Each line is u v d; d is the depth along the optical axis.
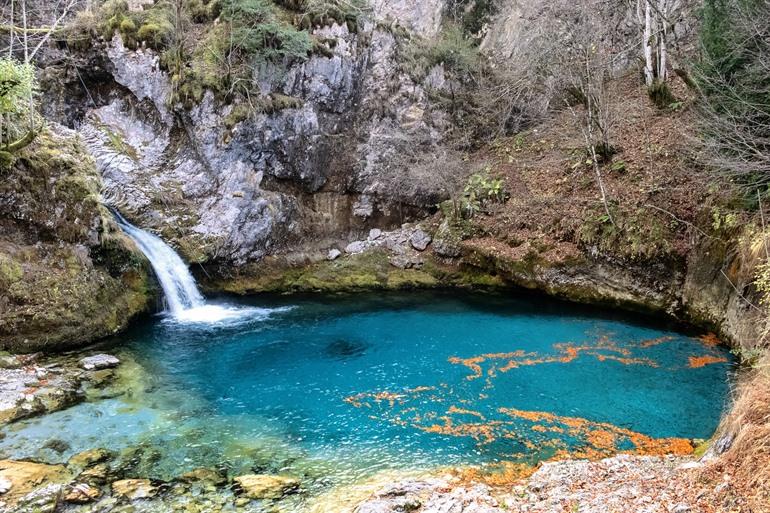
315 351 13.21
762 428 6.15
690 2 20.06
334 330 14.81
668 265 15.54
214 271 17.75
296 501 7.11
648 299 15.95
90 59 17.69
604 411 10.04
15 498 6.89
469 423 9.58
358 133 21.00
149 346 13.18
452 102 23.44
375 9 24.17
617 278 16.52
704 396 10.64
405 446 8.74
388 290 18.92
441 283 19.52
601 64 18.91
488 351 13.25
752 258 12.31
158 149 17.95
